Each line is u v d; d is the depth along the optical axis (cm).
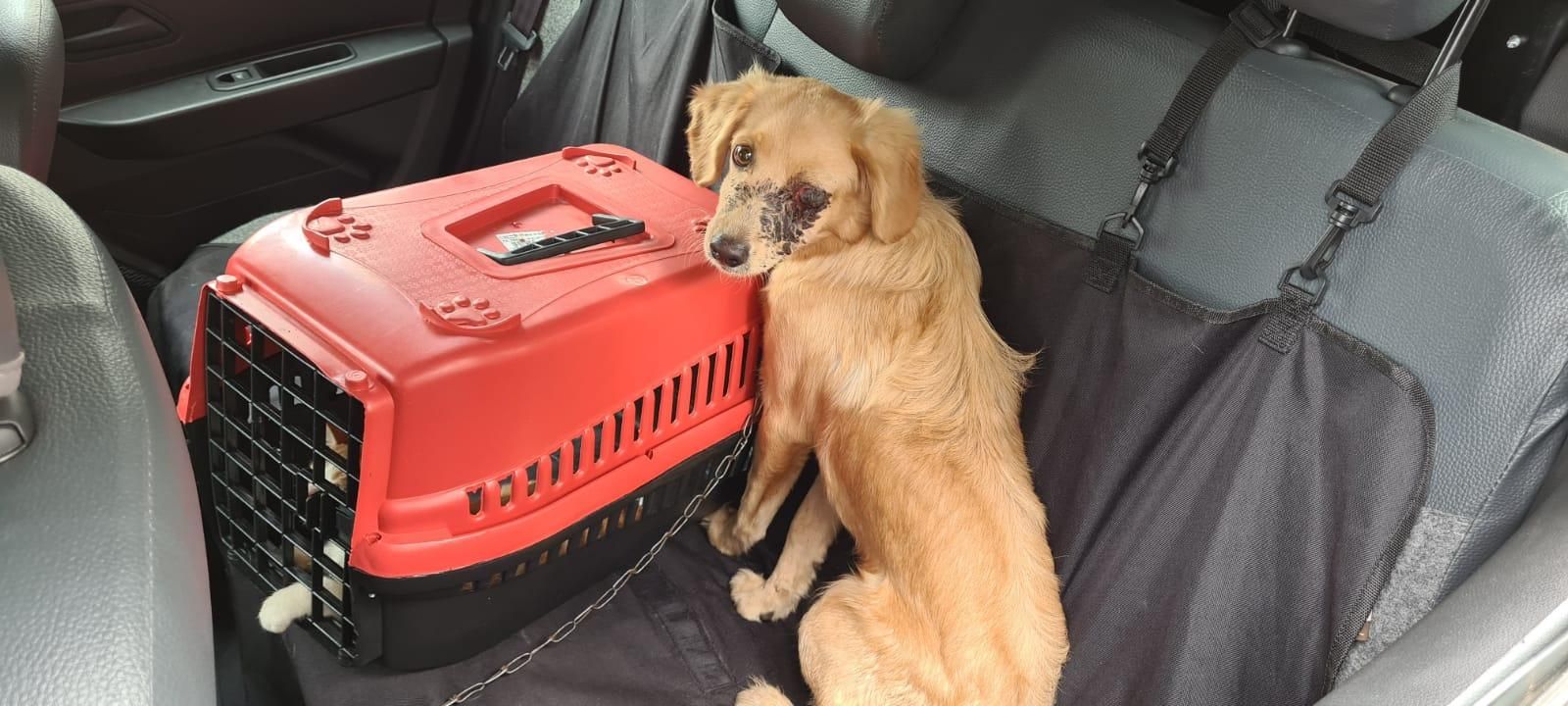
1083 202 194
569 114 283
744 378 218
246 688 208
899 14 198
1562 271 143
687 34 252
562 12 282
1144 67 188
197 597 84
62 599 75
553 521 184
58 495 81
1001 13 208
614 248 196
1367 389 159
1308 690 171
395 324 166
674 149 256
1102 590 191
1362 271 161
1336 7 154
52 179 227
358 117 267
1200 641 177
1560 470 150
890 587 201
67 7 216
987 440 194
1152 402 183
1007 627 187
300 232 184
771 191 182
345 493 173
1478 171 152
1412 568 158
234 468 195
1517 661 121
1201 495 178
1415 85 170
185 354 212
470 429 167
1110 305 189
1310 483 167
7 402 82
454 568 173
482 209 200
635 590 225
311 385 169
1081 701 193
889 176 182
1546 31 167
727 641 219
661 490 210
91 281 100
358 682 192
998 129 205
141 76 231
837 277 197
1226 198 176
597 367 181
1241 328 172
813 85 190
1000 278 206
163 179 241
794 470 225
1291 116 170
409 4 267
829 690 198
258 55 247
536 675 202
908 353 196
